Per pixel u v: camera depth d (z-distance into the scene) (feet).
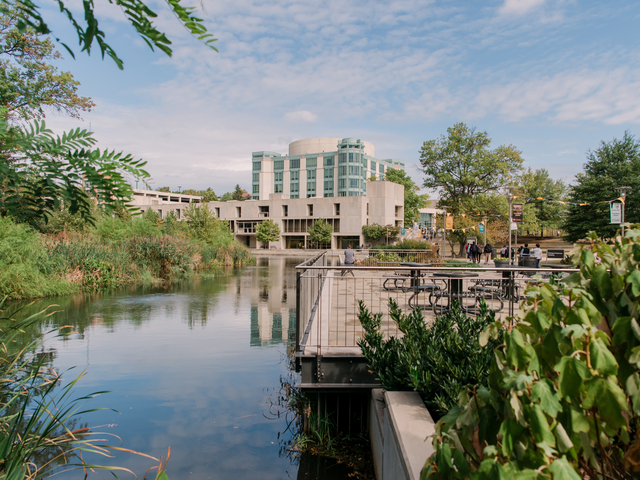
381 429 12.42
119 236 65.92
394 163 380.58
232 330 30.42
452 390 10.66
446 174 150.41
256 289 54.03
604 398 3.90
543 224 209.05
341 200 223.10
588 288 5.35
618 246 5.49
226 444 14.66
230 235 134.51
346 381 16.48
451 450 4.59
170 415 16.55
